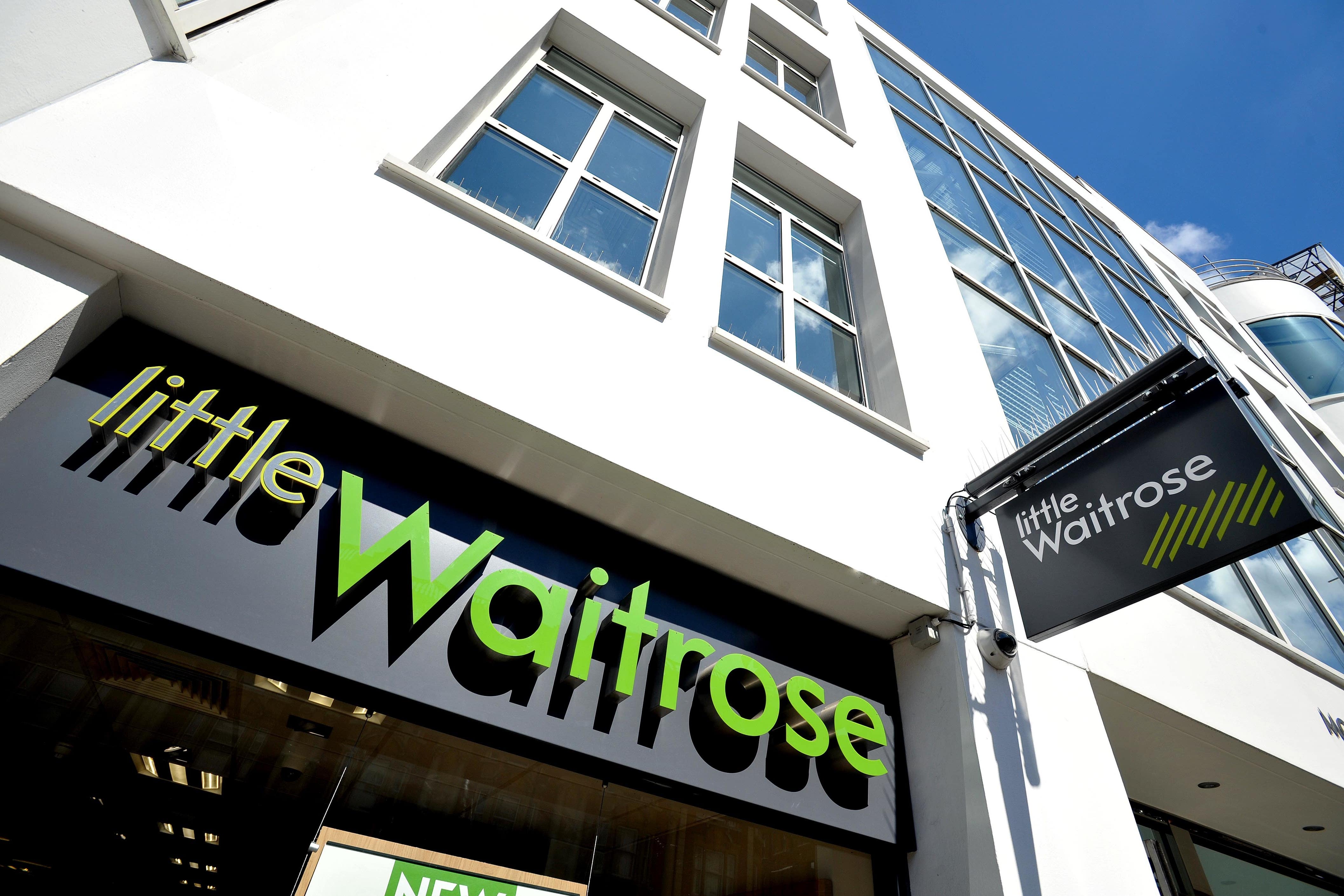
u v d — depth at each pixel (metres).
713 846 3.23
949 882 3.44
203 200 3.04
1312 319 18.73
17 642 2.35
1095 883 3.48
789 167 6.93
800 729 3.62
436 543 3.22
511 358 3.49
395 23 4.52
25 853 2.08
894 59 12.15
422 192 3.81
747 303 5.60
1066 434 4.25
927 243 7.47
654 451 3.65
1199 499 3.46
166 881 2.19
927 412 5.32
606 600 3.55
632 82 6.38
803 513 4.00
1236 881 6.29
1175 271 15.90
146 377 2.84
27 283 2.61
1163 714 4.96
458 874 2.56
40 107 2.86
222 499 2.79
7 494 2.41
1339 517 10.33
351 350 3.09
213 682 2.55
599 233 5.04
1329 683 6.67
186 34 3.48
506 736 2.91
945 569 4.39
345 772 2.60
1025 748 3.84
